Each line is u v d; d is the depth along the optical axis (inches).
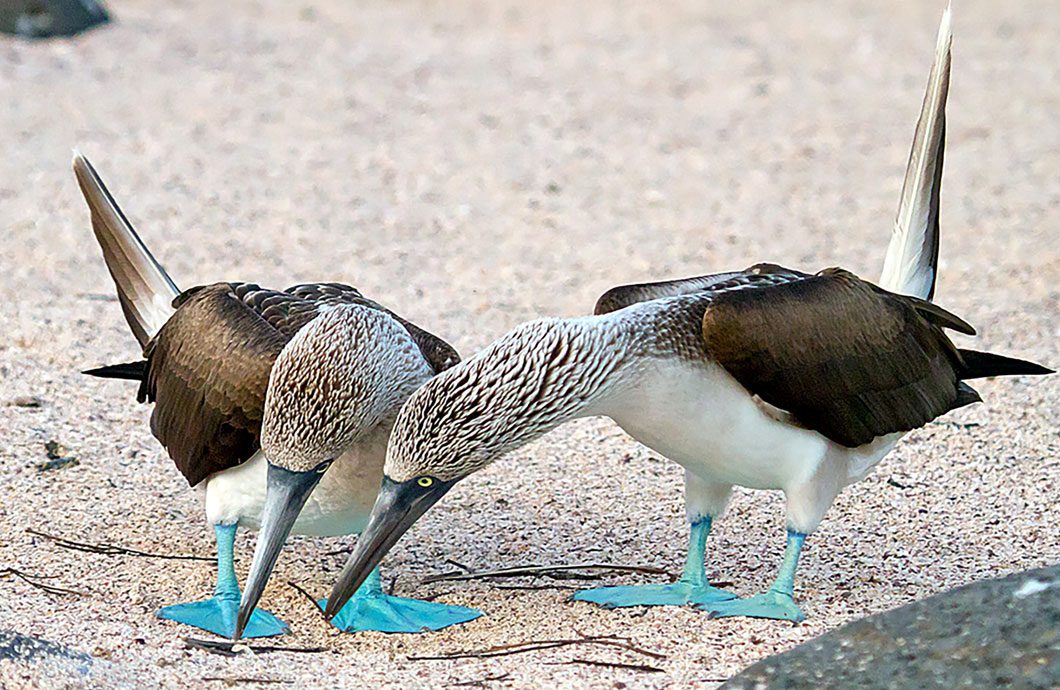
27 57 1153.4
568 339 374.9
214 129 1019.9
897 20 1471.5
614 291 434.6
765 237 850.8
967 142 1054.4
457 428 373.7
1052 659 317.7
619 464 537.6
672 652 388.5
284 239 813.9
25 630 387.9
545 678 371.9
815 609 420.5
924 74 1250.0
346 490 402.6
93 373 480.7
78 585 431.5
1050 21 1461.6
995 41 1378.0
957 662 325.4
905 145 1046.4
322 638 409.1
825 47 1349.7
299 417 377.7
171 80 1131.9
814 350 395.9
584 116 1106.1
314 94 1126.4
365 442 398.0
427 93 1152.2
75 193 862.5
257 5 1456.7
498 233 845.2
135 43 1230.9
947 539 473.4
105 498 496.4
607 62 1278.3
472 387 373.4
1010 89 1200.2
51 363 611.2
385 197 901.8
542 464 537.6
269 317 423.5
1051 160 1002.7
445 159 987.3
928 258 452.1
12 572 431.8
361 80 1178.0
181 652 386.0
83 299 695.7
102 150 954.7
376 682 370.3
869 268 791.7
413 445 376.8
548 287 754.8
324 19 1414.9
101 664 364.2
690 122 1100.5
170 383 426.9
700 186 950.4
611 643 394.0
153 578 441.4
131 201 860.0
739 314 386.6
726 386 392.8
